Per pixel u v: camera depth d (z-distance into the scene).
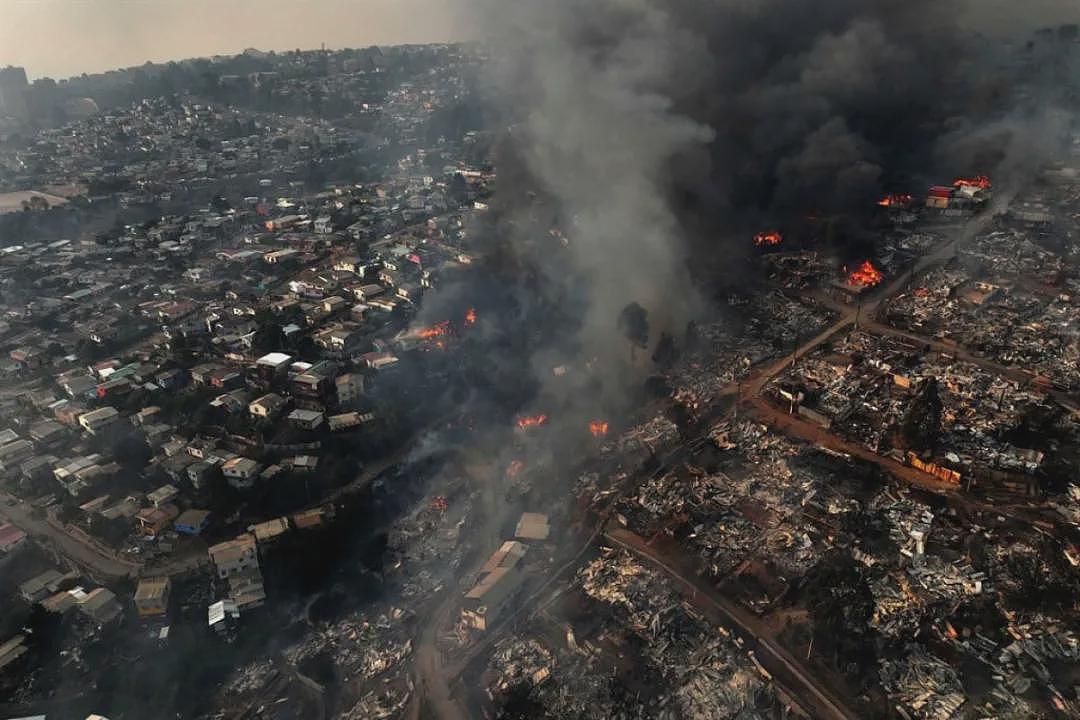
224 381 121.81
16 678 74.69
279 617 83.06
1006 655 67.38
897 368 115.25
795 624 72.81
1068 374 110.56
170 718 71.88
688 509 89.75
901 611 72.62
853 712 63.69
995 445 94.94
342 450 106.88
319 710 71.50
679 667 69.62
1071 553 78.06
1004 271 146.38
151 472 101.94
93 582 85.56
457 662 74.12
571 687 68.56
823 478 92.75
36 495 100.38
